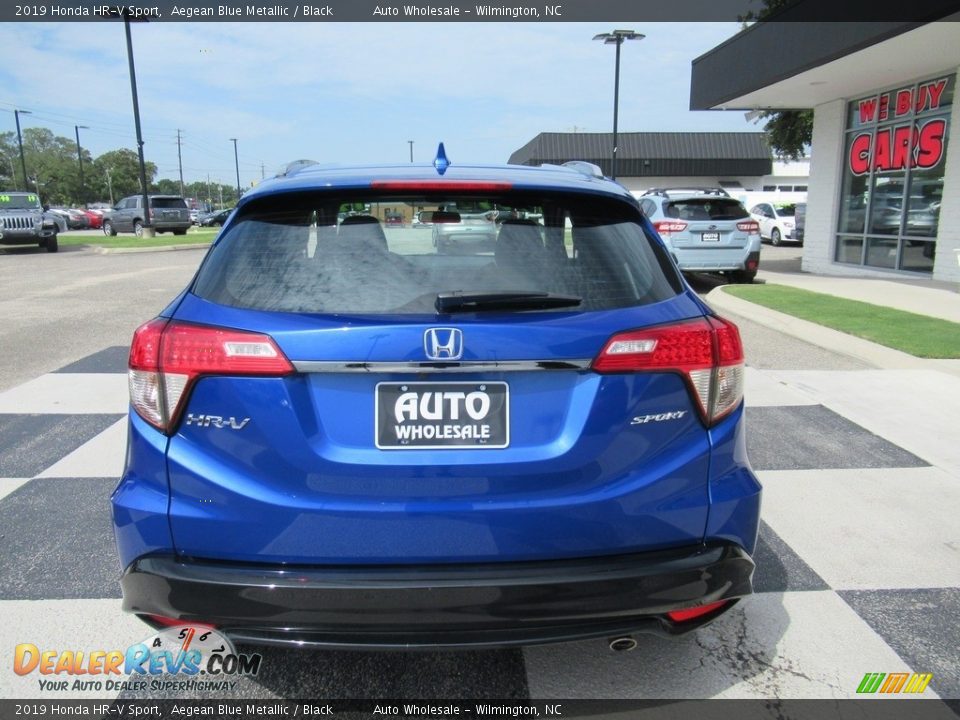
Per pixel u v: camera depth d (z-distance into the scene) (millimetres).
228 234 2354
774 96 15234
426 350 2014
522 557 2070
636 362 2107
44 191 108062
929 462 4617
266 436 2033
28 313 10102
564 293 2180
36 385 6289
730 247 12617
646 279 2314
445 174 2484
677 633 2225
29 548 3467
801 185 53812
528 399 2084
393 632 2023
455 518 2031
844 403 5840
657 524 2133
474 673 2619
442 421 2061
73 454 4703
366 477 2037
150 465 2096
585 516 2074
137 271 16578
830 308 9570
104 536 3596
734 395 2256
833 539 3611
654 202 13242
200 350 2045
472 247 2273
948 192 12383
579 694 2510
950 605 3045
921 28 9805
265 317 2072
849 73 12766
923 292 11164
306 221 2318
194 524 2059
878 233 14508
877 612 2994
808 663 2670
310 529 2029
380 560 2045
